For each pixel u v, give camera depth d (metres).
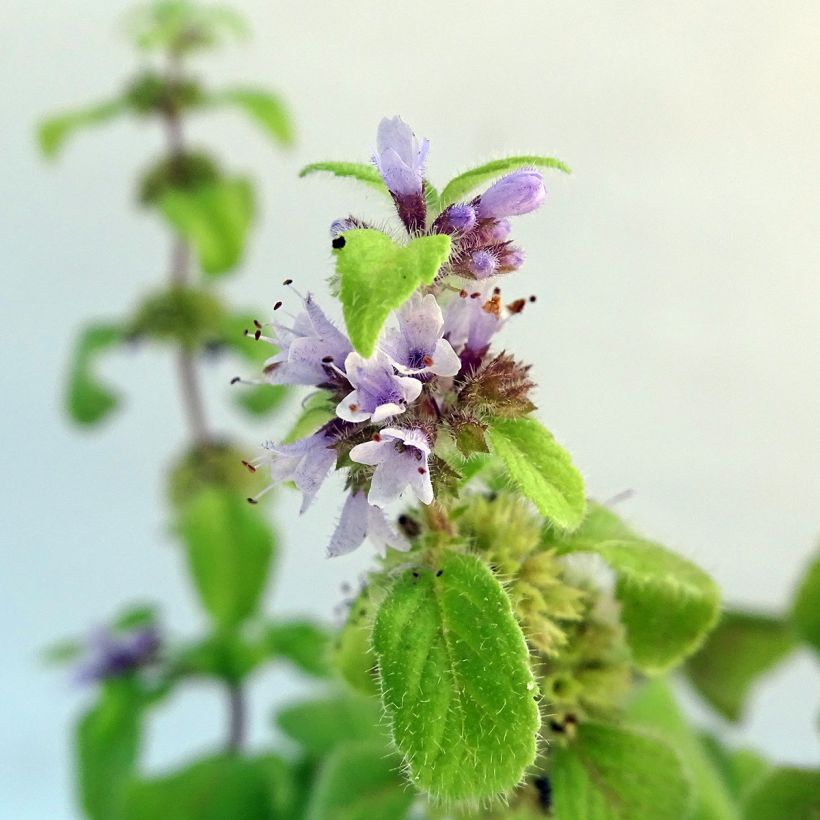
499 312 0.08
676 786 0.09
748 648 0.12
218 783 0.13
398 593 0.08
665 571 0.09
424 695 0.07
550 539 0.09
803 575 0.11
